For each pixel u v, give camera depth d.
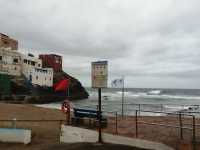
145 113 35.16
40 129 16.28
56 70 101.31
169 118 19.52
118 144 11.69
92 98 111.56
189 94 150.12
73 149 11.24
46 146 12.52
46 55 101.06
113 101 86.62
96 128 14.73
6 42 86.75
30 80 79.56
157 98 110.94
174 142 10.82
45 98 80.25
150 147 10.90
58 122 19.12
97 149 10.95
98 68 11.48
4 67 74.25
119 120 18.19
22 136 13.48
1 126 16.28
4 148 12.58
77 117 16.38
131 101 90.31
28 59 82.62
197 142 10.08
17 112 24.86
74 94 99.62
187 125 15.24
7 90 72.38
